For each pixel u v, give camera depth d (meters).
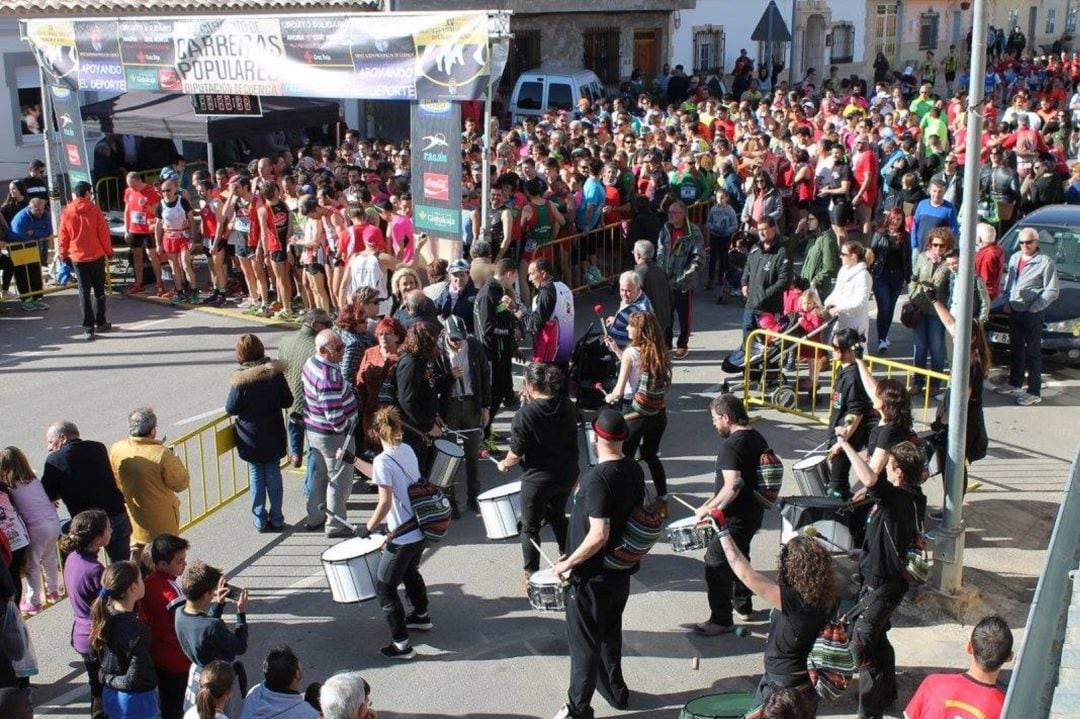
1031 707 4.91
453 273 11.16
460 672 7.64
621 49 35.12
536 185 15.12
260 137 22.03
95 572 6.92
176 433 11.80
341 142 22.80
